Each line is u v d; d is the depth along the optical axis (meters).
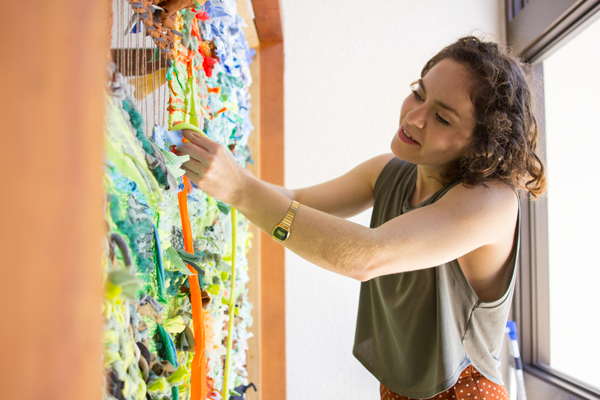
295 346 1.57
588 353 1.34
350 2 1.63
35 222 0.12
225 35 0.81
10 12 0.12
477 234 0.66
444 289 0.76
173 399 0.53
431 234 0.62
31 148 0.12
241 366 1.03
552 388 1.35
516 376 1.40
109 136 0.37
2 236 0.12
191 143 0.55
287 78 1.63
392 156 1.04
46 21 0.13
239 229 0.97
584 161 1.37
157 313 0.49
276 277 1.43
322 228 0.59
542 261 1.49
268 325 1.43
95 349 0.14
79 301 0.13
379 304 0.93
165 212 0.53
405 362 0.85
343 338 1.57
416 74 1.62
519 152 0.73
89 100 0.14
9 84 0.12
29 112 0.12
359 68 1.63
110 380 0.35
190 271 0.54
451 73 0.71
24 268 0.12
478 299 0.77
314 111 1.63
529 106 0.77
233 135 0.91
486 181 0.71
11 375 0.12
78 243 0.13
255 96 1.42
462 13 1.61
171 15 0.54
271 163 1.44
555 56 1.44
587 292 1.36
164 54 0.54
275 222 0.60
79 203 0.13
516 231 0.75
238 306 1.01
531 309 1.52
